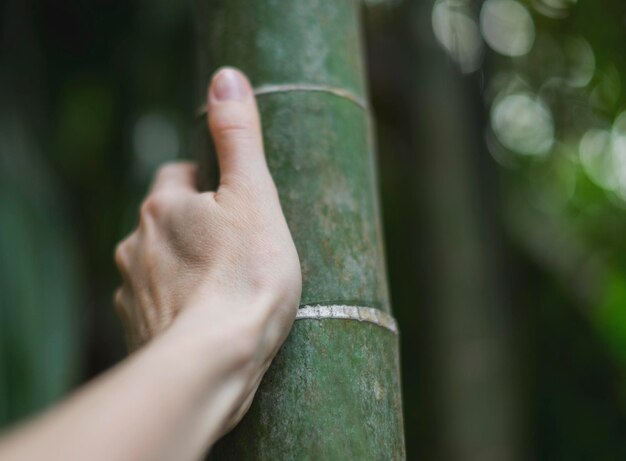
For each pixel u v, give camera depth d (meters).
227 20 1.04
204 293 0.78
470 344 2.51
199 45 1.08
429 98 2.78
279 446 0.83
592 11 2.82
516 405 2.56
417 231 2.77
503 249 2.73
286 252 0.82
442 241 2.62
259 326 0.76
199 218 0.84
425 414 2.93
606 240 3.34
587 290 3.11
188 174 1.03
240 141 0.89
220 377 0.71
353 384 0.86
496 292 2.61
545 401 3.23
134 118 2.94
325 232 0.92
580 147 3.41
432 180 2.69
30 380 2.29
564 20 2.91
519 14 3.11
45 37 2.79
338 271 0.91
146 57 2.86
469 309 2.55
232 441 0.85
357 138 1.01
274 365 0.85
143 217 0.90
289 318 0.81
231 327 0.73
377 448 0.86
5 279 2.31
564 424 3.21
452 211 2.64
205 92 1.04
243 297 0.79
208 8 1.07
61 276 2.50
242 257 0.81
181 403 0.66
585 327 3.20
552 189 3.53
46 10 2.76
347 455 0.83
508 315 2.63
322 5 1.05
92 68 2.88
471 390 2.48
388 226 3.30
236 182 0.86
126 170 2.97
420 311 2.79
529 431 3.03
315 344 0.87
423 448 3.02
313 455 0.83
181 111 2.87
